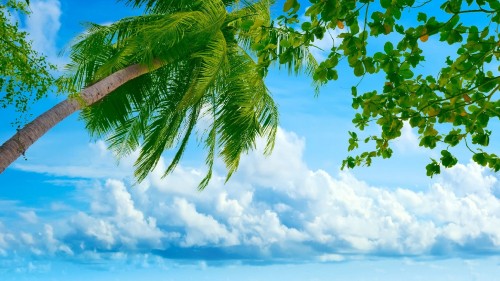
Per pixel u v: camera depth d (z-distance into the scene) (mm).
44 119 8414
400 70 3875
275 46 4230
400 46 3773
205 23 10859
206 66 10844
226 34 12680
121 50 10992
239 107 12359
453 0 3586
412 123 4371
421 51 3812
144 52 10898
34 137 8016
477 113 4223
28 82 5934
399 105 4281
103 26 12258
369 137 5059
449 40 3734
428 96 4215
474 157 4453
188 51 12422
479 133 4348
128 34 12352
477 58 3920
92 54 12055
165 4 12578
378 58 3865
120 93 12641
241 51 12523
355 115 4938
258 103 12664
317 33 3891
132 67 11414
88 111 12500
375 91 4344
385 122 4406
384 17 3625
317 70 4012
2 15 5773
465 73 4020
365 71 3840
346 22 3688
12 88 6023
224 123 12547
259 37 4191
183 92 12977
